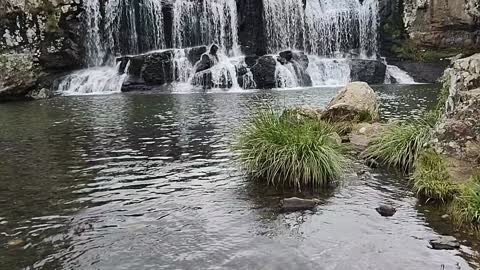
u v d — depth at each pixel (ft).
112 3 116.98
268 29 123.54
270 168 35.06
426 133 38.37
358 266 22.68
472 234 25.76
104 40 117.19
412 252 23.93
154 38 120.06
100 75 111.04
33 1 107.76
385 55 132.98
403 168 37.83
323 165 34.55
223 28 121.90
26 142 51.16
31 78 94.53
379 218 28.27
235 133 49.03
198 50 116.37
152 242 25.66
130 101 87.97
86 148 47.96
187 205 31.04
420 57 129.29
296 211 29.60
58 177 37.83
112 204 31.55
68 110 76.33
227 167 39.70
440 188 30.63
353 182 34.91
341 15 130.41
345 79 120.78
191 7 120.98
